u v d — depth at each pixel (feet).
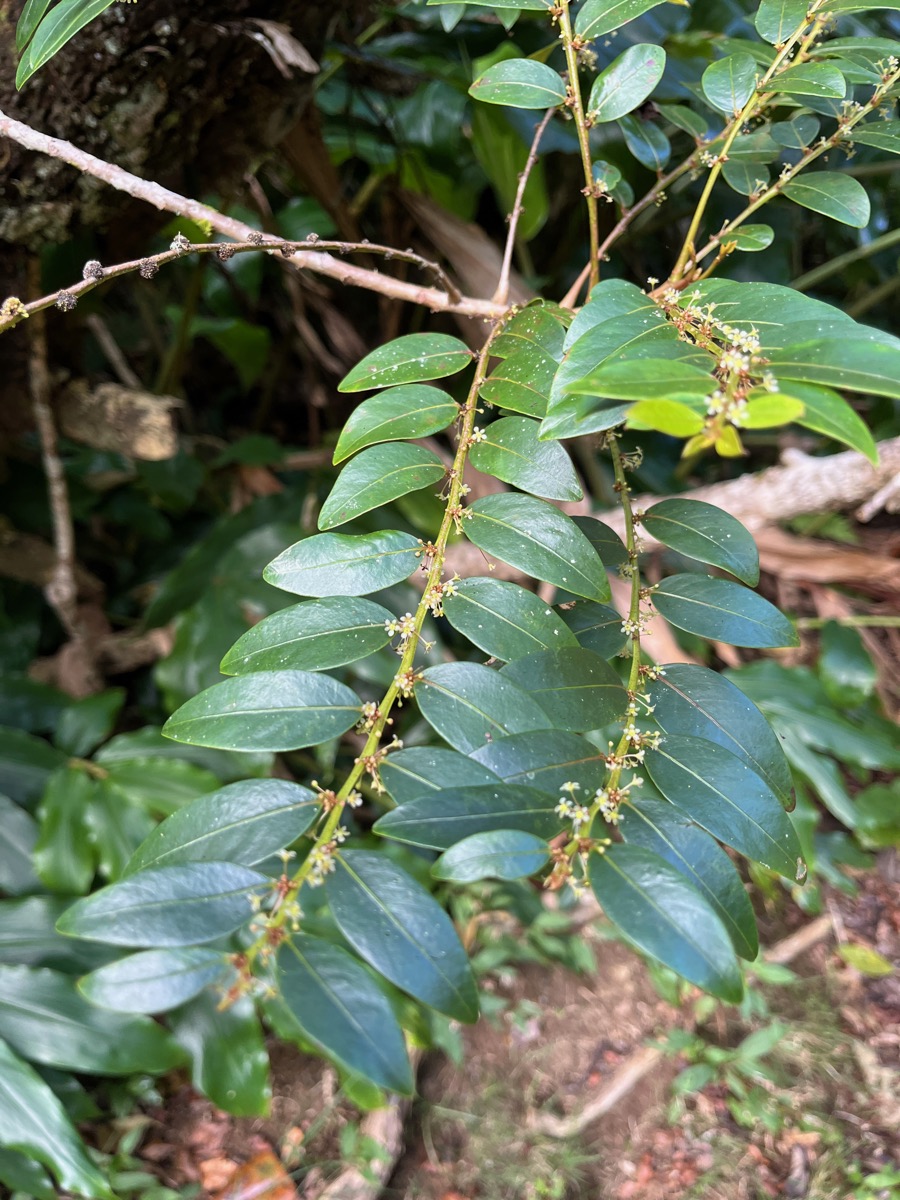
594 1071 2.52
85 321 2.43
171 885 0.71
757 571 0.98
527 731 0.82
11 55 1.52
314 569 0.90
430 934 0.70
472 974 0.69
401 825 0.74
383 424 0.97
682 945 0.66
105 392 2.45
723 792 0.81
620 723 0.89
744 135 1.32
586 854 0.72
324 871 0.73
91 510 3.21
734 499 2.91
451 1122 2.42
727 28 2.48
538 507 0.91
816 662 3.00
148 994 0.67
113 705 2.57
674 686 0.91
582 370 0.77
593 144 2.45
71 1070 2.33
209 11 1.56
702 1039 2.58
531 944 2.74
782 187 1.15
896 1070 2.48
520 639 0.87
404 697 0.86
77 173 1.74
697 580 0.98
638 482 3.48
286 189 3.47
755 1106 2.41
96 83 1.59
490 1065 2.53
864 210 1.10
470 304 1.27
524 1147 2.36
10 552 2.85
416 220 2.56
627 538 1.03
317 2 1.77
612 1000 2.67
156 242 2.75
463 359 1.04
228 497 3.51
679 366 0.66
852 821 2.73
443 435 3.25
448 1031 2.48
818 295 4.02
